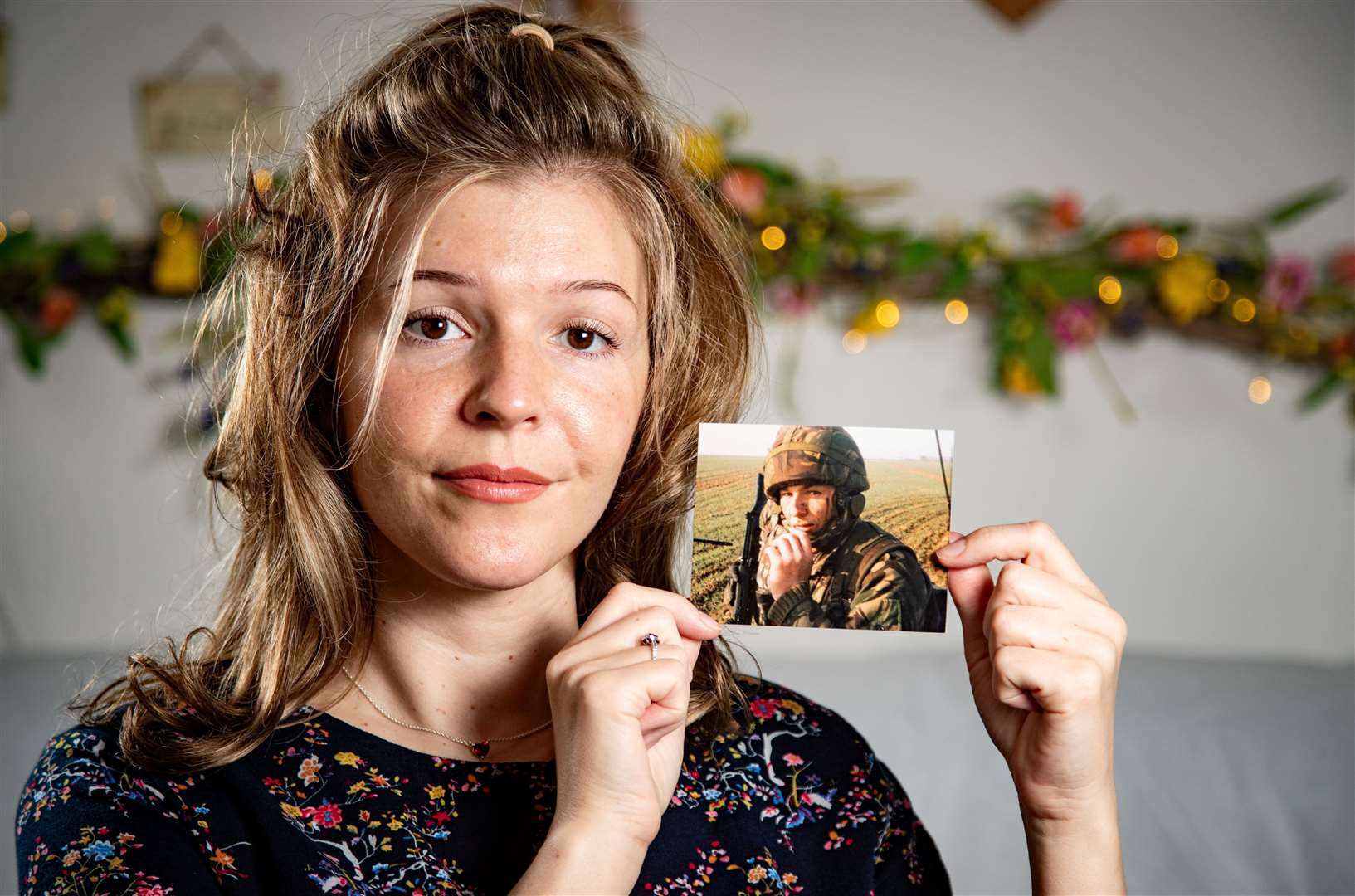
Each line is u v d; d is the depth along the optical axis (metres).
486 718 1.01
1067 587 0.94
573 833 0.83
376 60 1.20
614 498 1.13
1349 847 1.85
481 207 0.88
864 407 2.61
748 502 0.98
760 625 0.98
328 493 1.01
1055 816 0.95
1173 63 2.63
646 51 2.62
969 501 2.62
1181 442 2.63
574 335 0.91
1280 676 2.21
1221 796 1.93
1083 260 2.55
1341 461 2.64
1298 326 2.57
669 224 1.07
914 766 1.97
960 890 1.79
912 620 0.97
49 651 2.59
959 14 2.65
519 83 0.93
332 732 0.99
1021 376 2.54
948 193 2.64
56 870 0.86
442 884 0.93
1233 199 2.63
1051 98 2.64
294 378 1.00
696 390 1.14
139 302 2.67
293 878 0.91
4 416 2.70
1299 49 2.62
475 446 0.86
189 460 2.65
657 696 0.86
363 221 0.92
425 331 0.89
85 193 2.72
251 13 2.69
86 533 2.69
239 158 1.29
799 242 2.53
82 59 2.72
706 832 1.03
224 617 1.13
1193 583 2.65
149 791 0.93
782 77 2.66
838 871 1.05
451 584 0.98
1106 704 0.94
